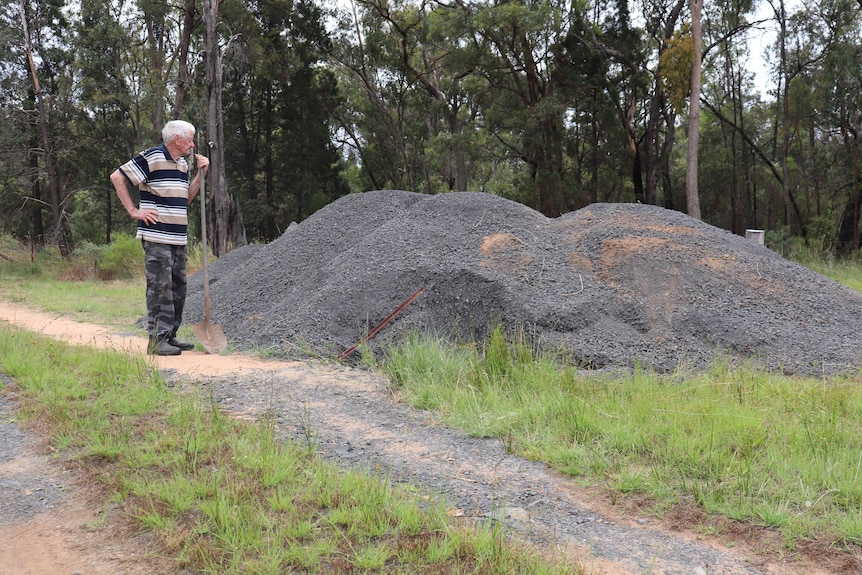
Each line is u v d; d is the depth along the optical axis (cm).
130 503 313
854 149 2567
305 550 268
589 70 2641
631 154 2834
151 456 358
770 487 344
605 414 443
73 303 1116
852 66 2353
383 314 713
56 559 271
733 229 2922
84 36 2823
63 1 2955
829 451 381
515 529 303
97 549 278
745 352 662
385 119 3369
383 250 796
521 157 2895
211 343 684
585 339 656
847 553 289
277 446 386
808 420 438
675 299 725
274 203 3462
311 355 657
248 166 3403
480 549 274
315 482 330
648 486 349
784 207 3155
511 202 920
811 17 2583
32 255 2153
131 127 3441
